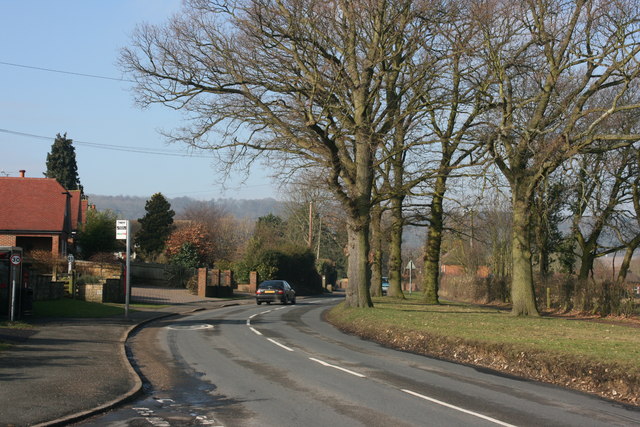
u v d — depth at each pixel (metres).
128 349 15.41
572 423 8.10
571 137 21.20
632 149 26.56
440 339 15.95
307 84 22.52
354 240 25.84
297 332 20.28
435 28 21.88
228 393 9.90
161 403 9.13
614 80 23.09
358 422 7.93
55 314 22.28
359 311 23.95
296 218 78.69
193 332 19.83
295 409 8.70
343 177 25.25
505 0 21.25
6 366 11.12
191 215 89.00
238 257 70.12
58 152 72.44
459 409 8.81
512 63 21.61
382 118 23.73
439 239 34.56
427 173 24.73
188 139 23.19
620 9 19.98
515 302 23.36
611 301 27.55
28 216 44.72
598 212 28.11
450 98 23.81
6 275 19.12
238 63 21.95
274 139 23.16
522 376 12.14
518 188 23.27
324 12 21.22
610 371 10.87
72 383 9.95
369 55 22.91
